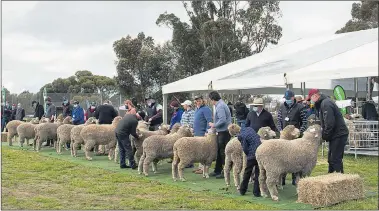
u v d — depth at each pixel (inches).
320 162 475.8
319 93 324.8
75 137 526.6
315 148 297.4
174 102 499.8
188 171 426.3
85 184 349.4
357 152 496.4
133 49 1449.3
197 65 1480.1
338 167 319.9
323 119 315.6
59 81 1802.4
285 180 368.2
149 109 575.8
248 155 303.9
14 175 389.7
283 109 377.1
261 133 312.7
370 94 754.2
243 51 1381.6
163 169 435.8
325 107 312.8
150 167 446.6
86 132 498.9
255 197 303.0
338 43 674.8
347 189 288.0
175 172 373.4
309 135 297.6
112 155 508.7
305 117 365.1
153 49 1467.8
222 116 371.2
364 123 499.2
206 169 384.8
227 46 1371.8
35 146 614.5
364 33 722.2
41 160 494.0
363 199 295.7
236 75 590.2
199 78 649.0
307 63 576.1
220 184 354.0
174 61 1488.7
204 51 1401.3
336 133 317.4
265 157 286.0
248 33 1429.6
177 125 438.3
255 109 350.9
